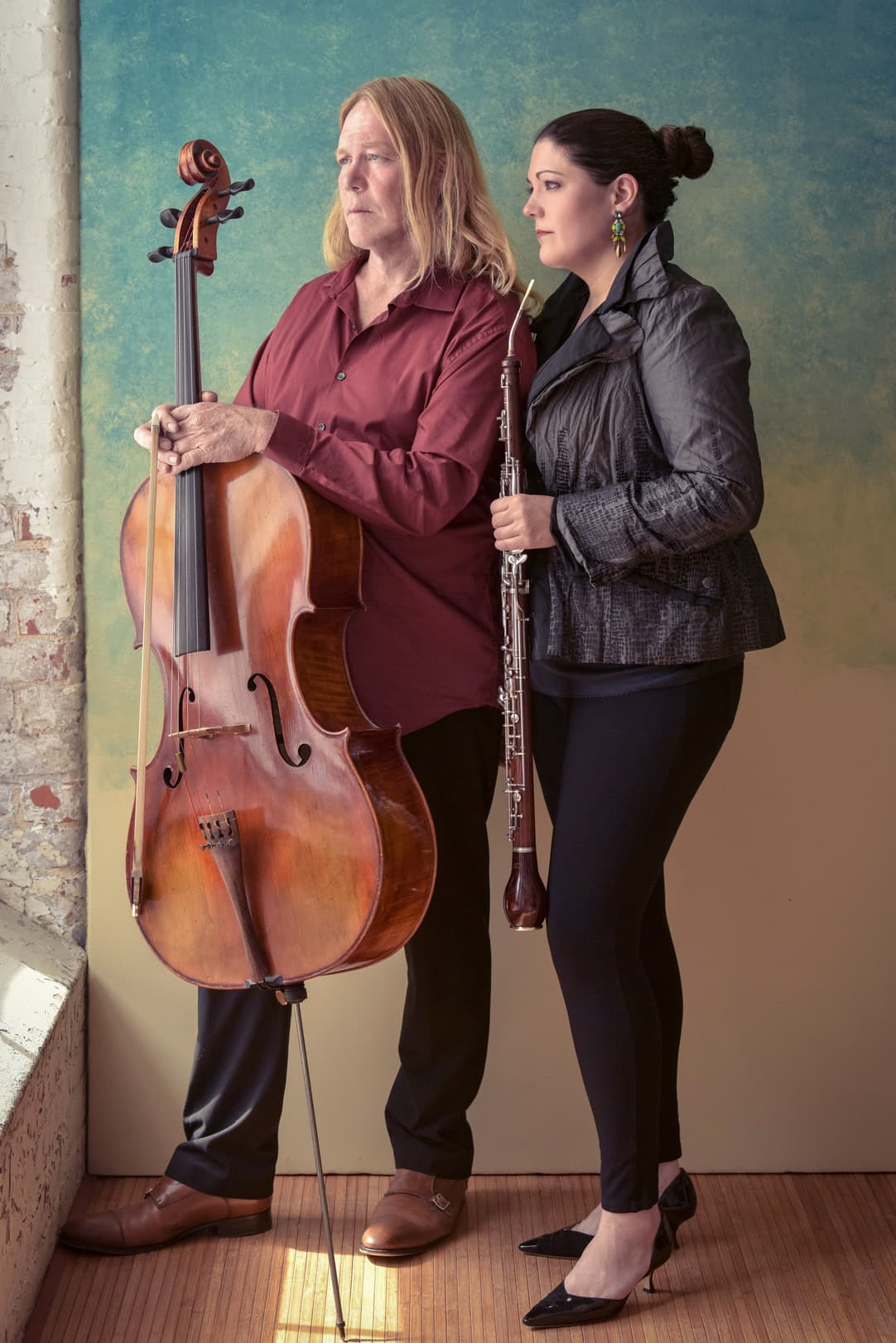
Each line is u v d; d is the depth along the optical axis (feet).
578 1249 7.35
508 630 6.86
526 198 8.06
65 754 8.21
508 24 7.98
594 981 6.71
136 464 8.11
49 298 7.95
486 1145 8.45
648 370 6.40
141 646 6.94
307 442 6.40
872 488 8.20
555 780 7.25
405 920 6.09
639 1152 6.78
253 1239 7.60
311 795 6.11
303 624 6.27
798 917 8.37
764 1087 8.44
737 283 8.12
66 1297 6.99
